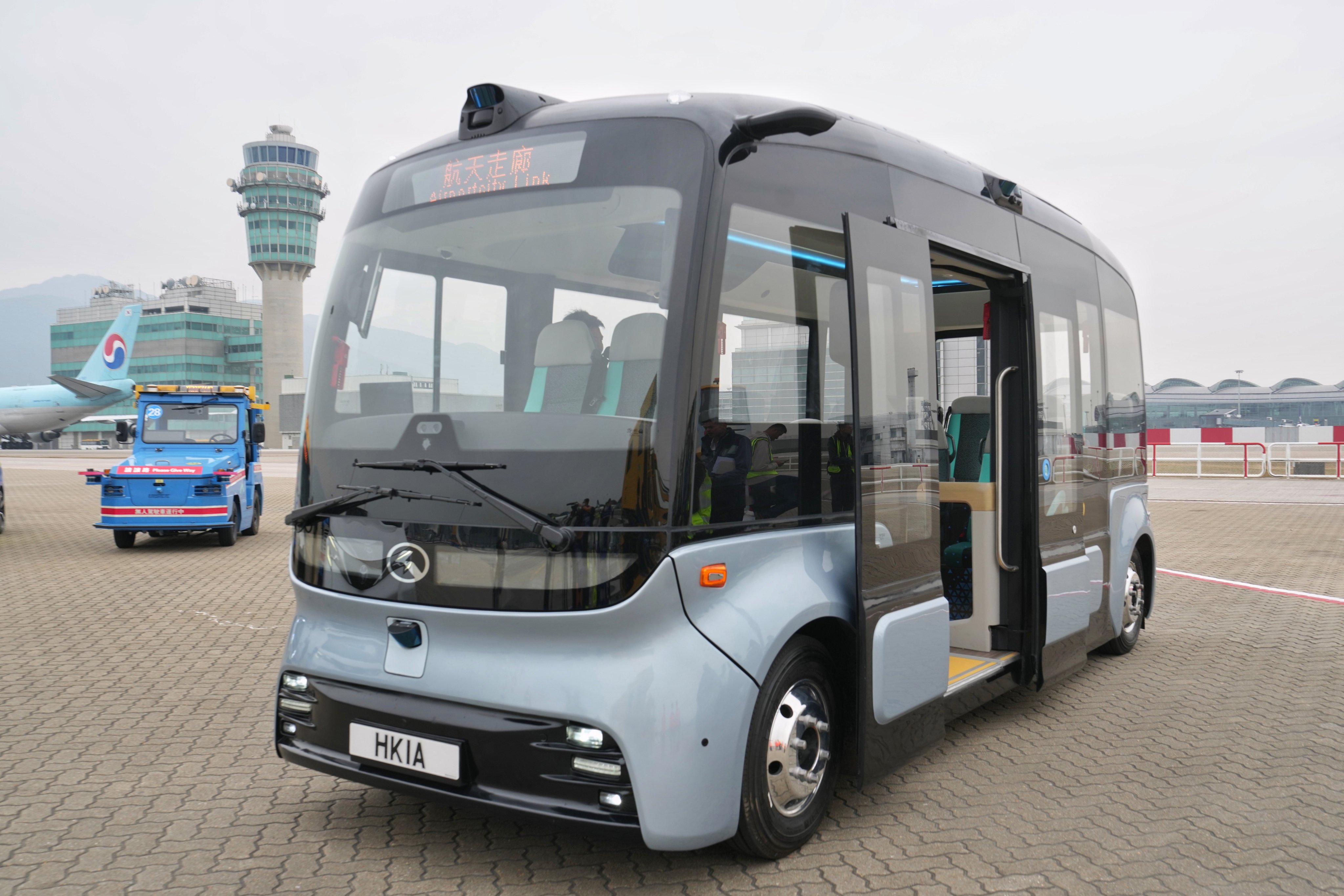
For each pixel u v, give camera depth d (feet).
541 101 12.42
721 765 9.87
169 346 393.09
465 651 10.21
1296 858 11.09
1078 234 19.80
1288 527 47.14
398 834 11.80
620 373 10.09
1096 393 19.74
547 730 9.66
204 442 44.83
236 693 18.49
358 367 11.88
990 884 10.43
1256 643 22.95
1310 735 15.83
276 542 45.85
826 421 11.85
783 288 11.25
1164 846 11.41
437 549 10.37
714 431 10.14
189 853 11.24
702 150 10.50
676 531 9.64
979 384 21.08
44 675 19.83
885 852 11.25
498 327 11.02
